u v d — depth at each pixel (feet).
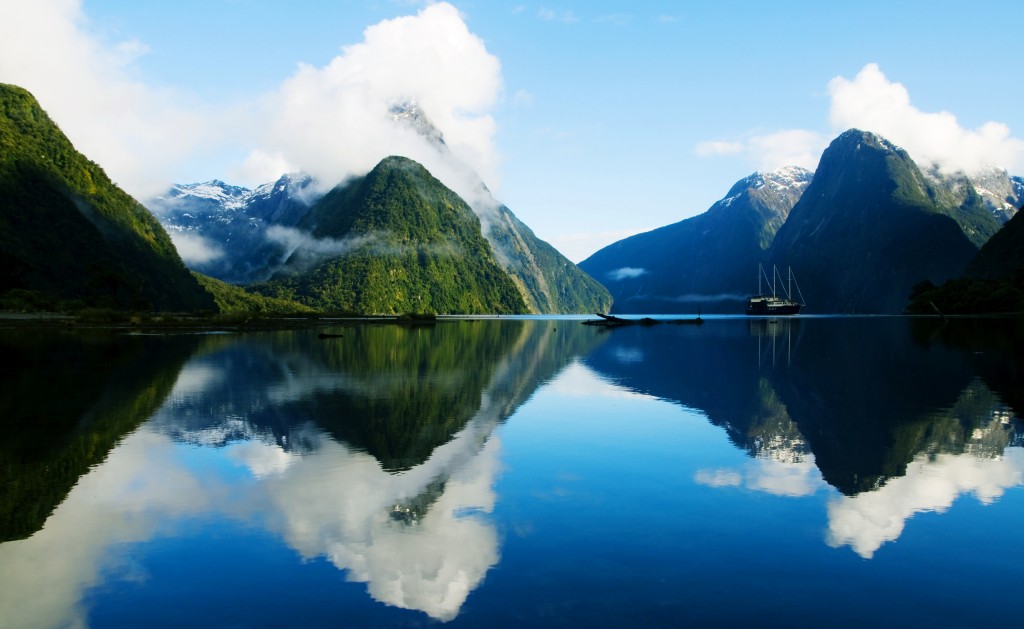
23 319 310.24
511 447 59.98
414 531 39.34
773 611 29.81
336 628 28.48
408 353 164.66
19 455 56.08
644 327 367.86
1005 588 31.94
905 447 59.16
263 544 37.42
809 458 55.62
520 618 29.17
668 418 73.97
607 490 47.01
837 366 129.18
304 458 55.72
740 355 159.53
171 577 33.35
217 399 85.71
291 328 311.06
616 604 30.42
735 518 41.37
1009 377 108.99
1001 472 50.93
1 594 31.58
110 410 77.00
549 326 387.75
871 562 34.78
